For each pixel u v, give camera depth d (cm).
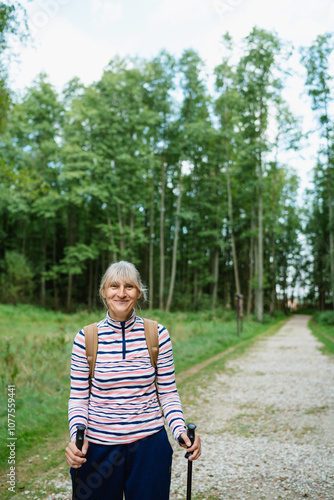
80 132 3372
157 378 210
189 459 192
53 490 367
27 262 3584
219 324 2406
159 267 4397
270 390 815
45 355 902
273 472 413
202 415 638
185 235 4391
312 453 464
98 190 3164
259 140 3416
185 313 3152
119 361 196
